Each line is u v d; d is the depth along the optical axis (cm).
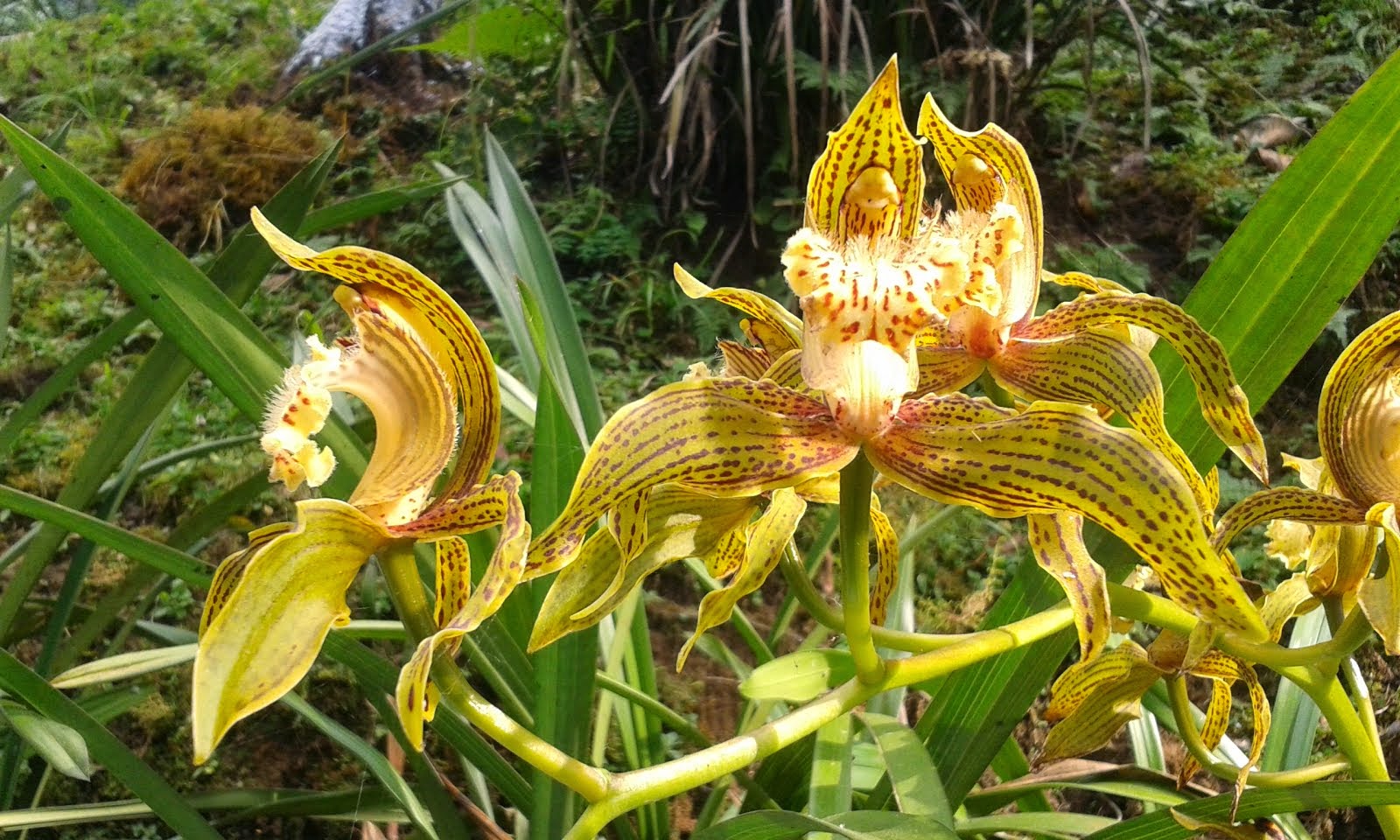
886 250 18
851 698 19
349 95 72
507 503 15
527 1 68
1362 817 36
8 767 29
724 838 18
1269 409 50
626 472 16
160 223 61
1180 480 15
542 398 21
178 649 28
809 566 35
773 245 59
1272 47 71
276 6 84
